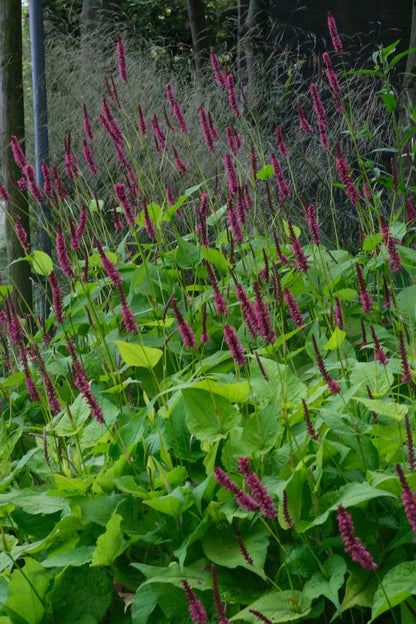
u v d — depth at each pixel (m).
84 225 2.77
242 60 6.96
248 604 1.71
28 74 7.23
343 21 6.87
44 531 2.05
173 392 2.34
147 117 5.91
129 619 1.88
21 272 4.35
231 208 2.73
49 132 6.29
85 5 8.24
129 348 2.12
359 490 1.62
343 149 5.64
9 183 4.38
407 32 6.80
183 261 3.03
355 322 2.72
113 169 5.81
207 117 3.13
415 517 1.39
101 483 1.99
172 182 5.43
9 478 2.18
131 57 6.60
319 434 1.97
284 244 3.19
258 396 2.02
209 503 1.89
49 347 3.19
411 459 1.65
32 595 1.80
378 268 3.00
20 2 4.52
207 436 1.90
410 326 2.29
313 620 1.74
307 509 1.81
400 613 1.71
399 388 2.33
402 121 4.36
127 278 3.19
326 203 5.30
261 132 5.79
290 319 2.96
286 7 6.94
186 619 1.73
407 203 2.97
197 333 2.83
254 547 1.75
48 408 2.51
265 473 1.92
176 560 1.86
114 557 1.83
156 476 2.04
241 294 1.98
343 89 5.98
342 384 2.10
